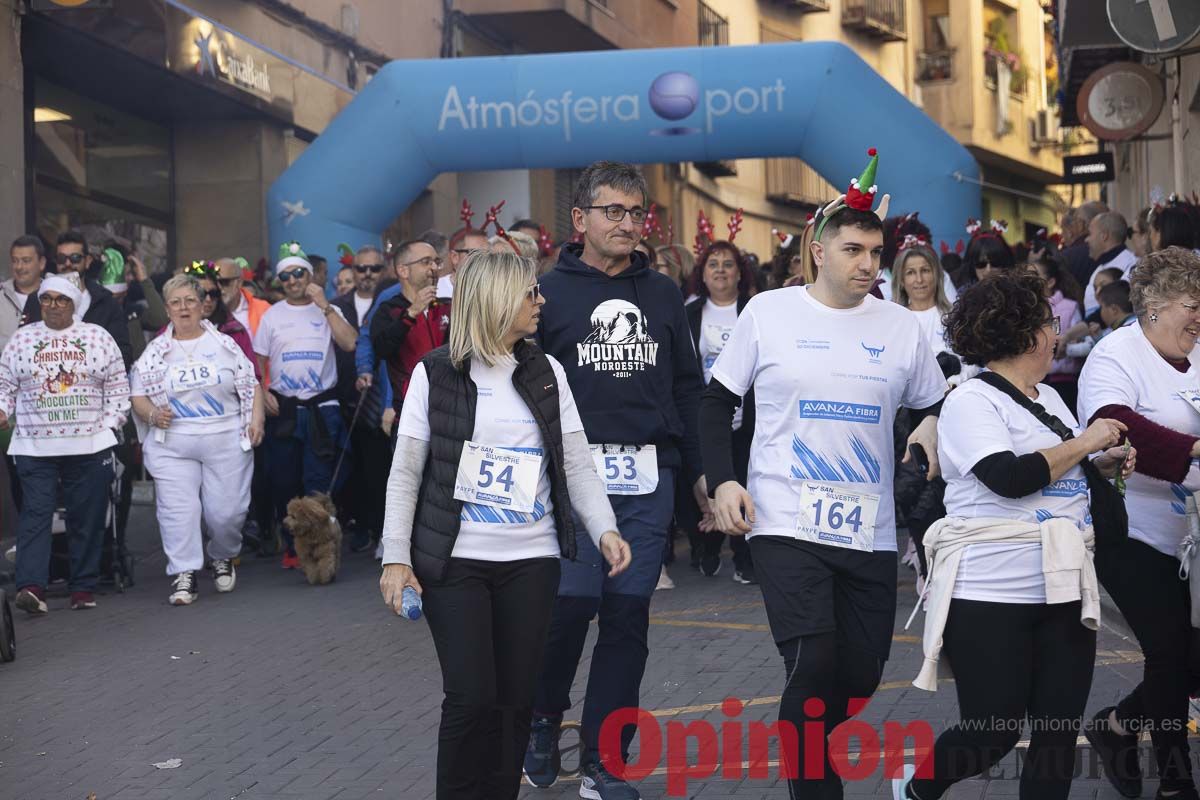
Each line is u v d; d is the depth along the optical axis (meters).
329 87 18.09
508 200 21.84
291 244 11.23
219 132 16.67
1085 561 4.14
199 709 6.85
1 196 12.53
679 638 7.85
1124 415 4.71
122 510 10.10
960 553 4.24
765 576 4.57
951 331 4.39
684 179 28.48
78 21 12.85
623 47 23.78
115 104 15.41
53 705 7.02
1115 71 13.56
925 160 14.41
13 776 5.93
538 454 4.51
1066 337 9.34
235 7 15.85
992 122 34.38
